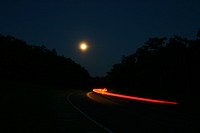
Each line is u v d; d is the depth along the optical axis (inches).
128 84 4586.6
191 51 2536.9
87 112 852.6
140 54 3115.2
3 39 3575.3
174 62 2642.7
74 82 5123.0
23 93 1809.8
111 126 563.5
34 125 560.4
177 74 2787.9
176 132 487.8
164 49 2819.9
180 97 1883.6
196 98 1707.7
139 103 1336.1
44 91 2422.5
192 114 820.6
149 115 784.9
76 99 1577.3
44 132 486.9
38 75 3853.3
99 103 1291.8
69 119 674.2
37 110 856.3
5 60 3361.2
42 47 4318.4
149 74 3009.4
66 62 5191.9
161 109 997.2
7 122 586.6
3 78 3203.7
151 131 499.8
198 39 2447.1
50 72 4089.6
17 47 3636.8
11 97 1325.0
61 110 900.6
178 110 961.5
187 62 2583.7
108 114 804.0
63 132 490.6
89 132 490.6
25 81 3513.8
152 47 2965.1
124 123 610.2
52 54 4562.0
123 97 1953.7
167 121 646.5
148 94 2412.6
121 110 938.7
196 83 2642.7
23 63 3572.8
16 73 3437.5
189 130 510.0
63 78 4458.7
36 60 3878.0
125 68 4707.2
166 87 3021.7
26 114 739.4
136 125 577.9
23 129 509.7
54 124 583.2
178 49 2588.6
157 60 2886.3
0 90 1828.2
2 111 773.9
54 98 1606.8
